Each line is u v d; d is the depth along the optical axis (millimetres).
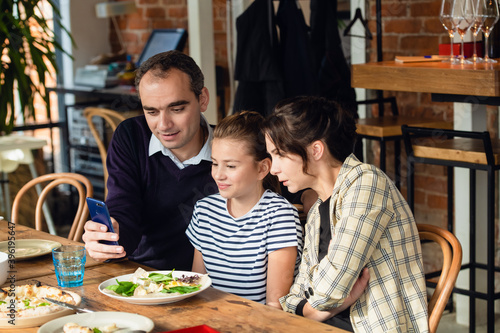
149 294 1283
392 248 1365
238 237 1579
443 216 2973
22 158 3371
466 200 2744
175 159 1726
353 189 1357
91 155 3430
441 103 2916
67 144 3463
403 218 1389
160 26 3467
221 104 3367
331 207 1397
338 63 3145
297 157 1405
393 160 3123
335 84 3143
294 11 3121
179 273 1411
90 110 3426
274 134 1409
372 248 1327
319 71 3133
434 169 2975
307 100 1404
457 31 2244
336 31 3129
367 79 2367
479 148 2186
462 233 2783
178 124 1607
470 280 2590
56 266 1377
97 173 3400
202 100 1719
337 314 1429
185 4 3357
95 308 1238
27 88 3369
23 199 3365
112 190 1723
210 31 3279
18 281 1423
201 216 1636
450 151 2188
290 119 1388
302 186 1449
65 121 3473
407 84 2221
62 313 1179
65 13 3414
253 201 1584
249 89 3141
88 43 3516
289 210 1563
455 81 2066
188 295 1266
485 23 2201
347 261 1306
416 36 3000
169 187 1741
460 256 1438
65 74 3500
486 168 2096
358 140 2670
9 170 3348
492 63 2172
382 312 1346
